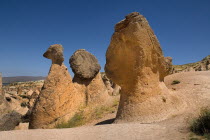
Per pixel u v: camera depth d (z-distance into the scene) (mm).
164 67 10297
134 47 9414
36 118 11727
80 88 14625
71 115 12641
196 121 6000
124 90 9945
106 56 10539
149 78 9500
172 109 9195
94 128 7289
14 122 11977
